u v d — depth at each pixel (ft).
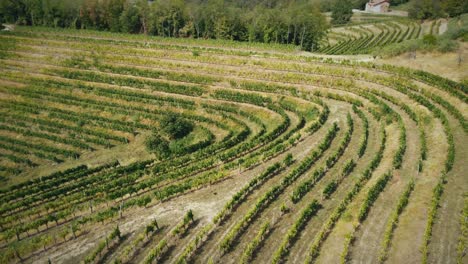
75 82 317.63
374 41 446.19
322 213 141.69
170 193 159.94
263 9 435.94
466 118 197.57
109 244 133.90
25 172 211.41
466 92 223.30
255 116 245.86
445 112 209.97
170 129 237.66
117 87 305.94
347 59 304.30
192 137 237.86
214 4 431.43
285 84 284.41
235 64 319.88
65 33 454.81
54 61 356.18
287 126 229.66
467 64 257.75
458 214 130.62
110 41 398.83
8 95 306.35
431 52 287.28
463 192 141.28
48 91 308.19
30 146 234.79
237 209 148.15
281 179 167.94
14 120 270.87
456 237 120.67
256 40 412.57
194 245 127.85
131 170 197.57
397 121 208.54
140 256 127.24
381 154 179.63
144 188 172.35
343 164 176.04
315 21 400.67
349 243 122.93
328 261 117.08
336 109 243.40
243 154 200.23
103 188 175.11
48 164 219.41
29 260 129.59
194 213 147.84
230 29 414.82
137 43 389.80
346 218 134.82
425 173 156.46
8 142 243.60
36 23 504.84
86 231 143.02
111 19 470.39
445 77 246.68
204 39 417.69
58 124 257.55
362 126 216.33
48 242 136.15
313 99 257.34
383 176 153.17
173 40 410.52
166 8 438.40
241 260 118.01
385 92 251.60
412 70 262.06
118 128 249.55
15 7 506.07
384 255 116.26
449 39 297.33
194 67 321.32
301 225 135.54
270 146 197.47
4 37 419.74
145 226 142.51
